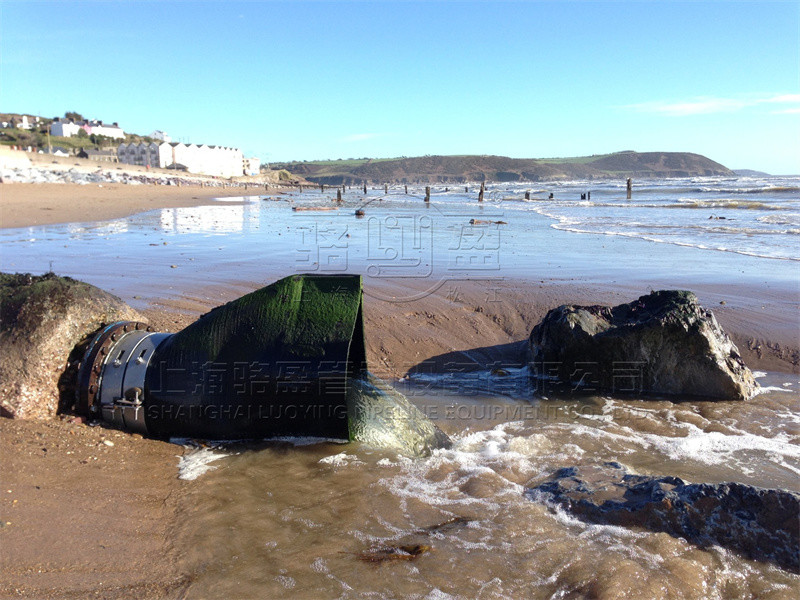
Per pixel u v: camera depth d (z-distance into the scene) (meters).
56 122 133.88
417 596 3.03
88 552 3.29
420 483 4.32
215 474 4.38
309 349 4.64
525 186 95.12
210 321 5.02
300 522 3.74
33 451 4.31
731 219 22.53
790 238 16.08
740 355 6.94
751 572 3.23
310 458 4.67
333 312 4.77
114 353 5.10
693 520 3.55
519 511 3.88
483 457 4.82
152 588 3.04
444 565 3.29
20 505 3.64
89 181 56.19
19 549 3.23
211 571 3.21
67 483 3.99
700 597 3.03
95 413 4.97
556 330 6.75
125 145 111.12
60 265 11.69
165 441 4.95
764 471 4.52
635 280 10.19
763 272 10.82
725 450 4.93
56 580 3.03
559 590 3.07
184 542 3.47
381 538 3.57
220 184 89.31
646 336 6.32
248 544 3.48
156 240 16.23
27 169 53.03
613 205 34.62
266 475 4.38
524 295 9.12
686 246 14.62
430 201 43.94
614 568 3.22
